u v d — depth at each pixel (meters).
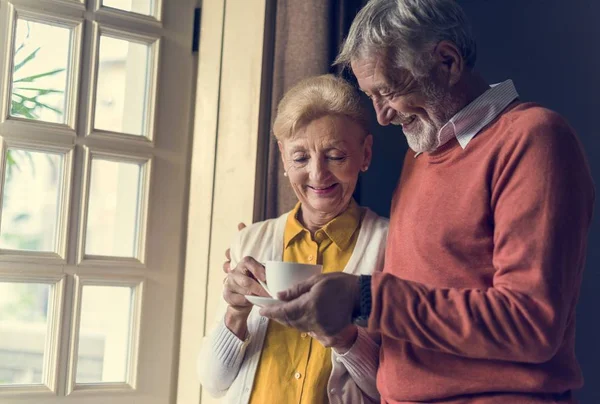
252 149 1.90
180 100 2.03
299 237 1.60
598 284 1.87
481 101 1.29
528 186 1.16
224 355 1.52
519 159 1.19
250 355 1.54
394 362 1.28
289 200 1.85
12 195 1.79
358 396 1.47
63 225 1.83
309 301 1.17
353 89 1.55
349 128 1.52
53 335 1.81
